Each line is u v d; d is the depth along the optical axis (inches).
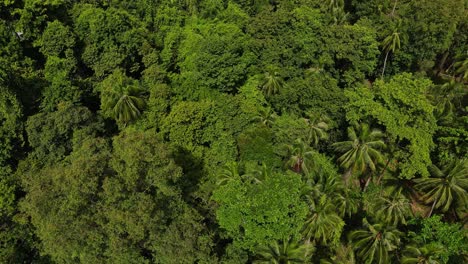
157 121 1752.0
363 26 2253.9
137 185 1233.4
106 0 2364.7
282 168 1638.8
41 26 1973.4
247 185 1339.8
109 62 1959.9
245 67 1941.4
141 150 1221.1
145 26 2305.6
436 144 1819.6
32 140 1573.6
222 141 1690.5
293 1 2454.5
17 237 1391.5
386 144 1706.4
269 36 2140.7
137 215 1149.7
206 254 1242.6
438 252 1355.8
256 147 1649.9
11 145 1557.6
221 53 1856.5
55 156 1588.3
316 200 1398.9
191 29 2194.9
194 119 1678.2
